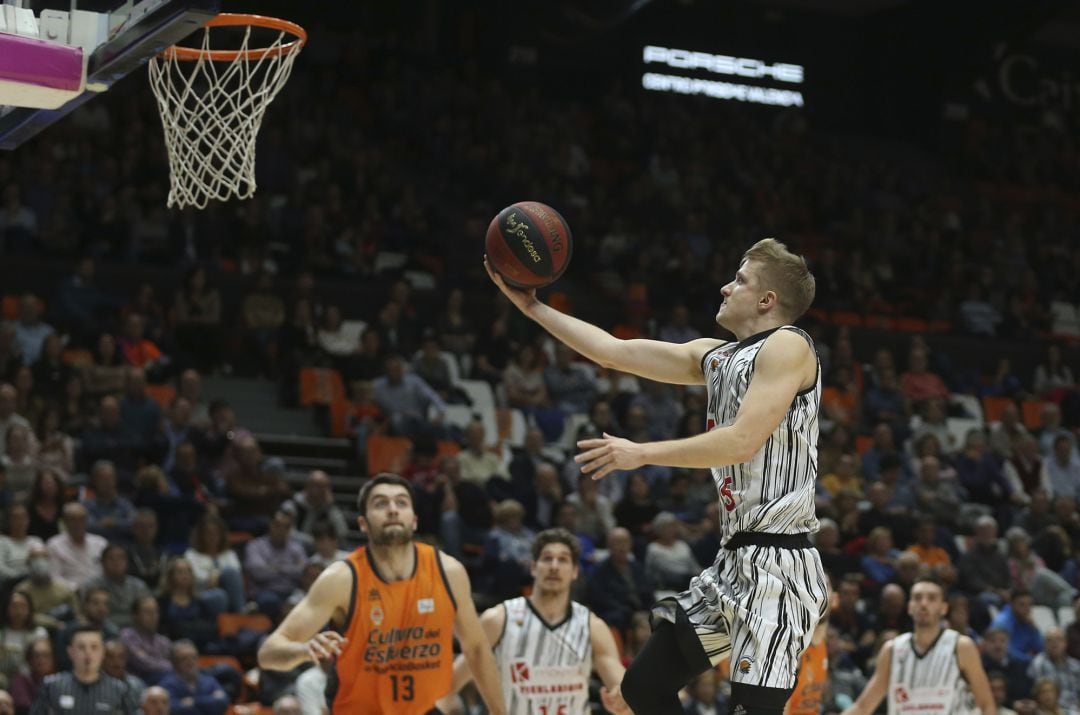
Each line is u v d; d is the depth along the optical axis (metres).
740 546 4.64
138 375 15.56
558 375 19.22
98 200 19.77
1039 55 34.09
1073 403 22.61
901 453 19.48
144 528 13.54
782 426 4.60
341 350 19.00
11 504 13.48
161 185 20.48
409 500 7.05
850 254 26.66
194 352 18.33
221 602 13.23
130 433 15.19
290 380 18.39
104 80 5.81
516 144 25.80
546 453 17.55
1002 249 28.05
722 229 25.86
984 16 31.67
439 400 17.72
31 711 10.67
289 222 20.84
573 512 15.51
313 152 23.11
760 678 4.47
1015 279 27.42
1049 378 24.12
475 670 7.43
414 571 7.12
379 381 17.67
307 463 17.30
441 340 19.45
